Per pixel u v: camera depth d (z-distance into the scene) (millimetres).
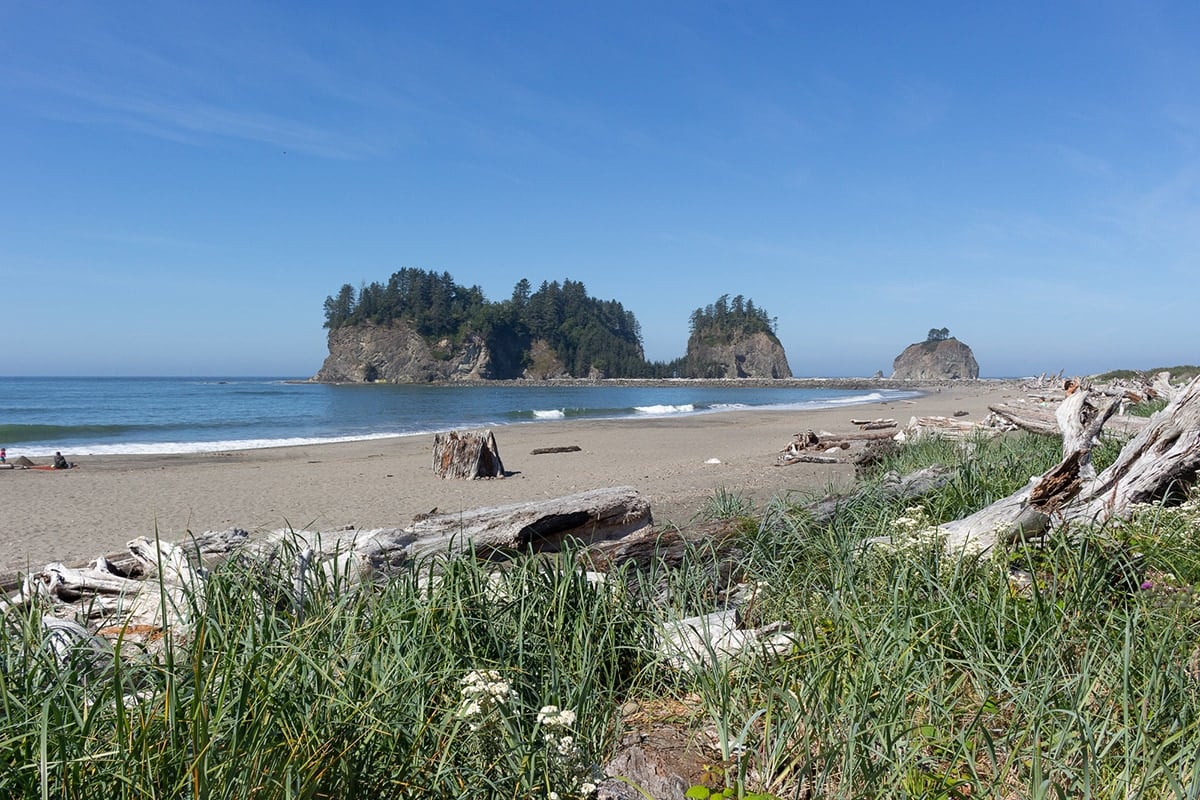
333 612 3369
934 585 3896
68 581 5469
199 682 2152
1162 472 5746
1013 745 2734
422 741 2756
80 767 2107
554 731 2688
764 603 4312
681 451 21375
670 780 2811
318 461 19828
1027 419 12602
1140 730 2516
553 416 46031
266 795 2127
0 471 17328
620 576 4316
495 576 4266
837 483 11891
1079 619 3508
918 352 196750
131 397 72062
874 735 2758
